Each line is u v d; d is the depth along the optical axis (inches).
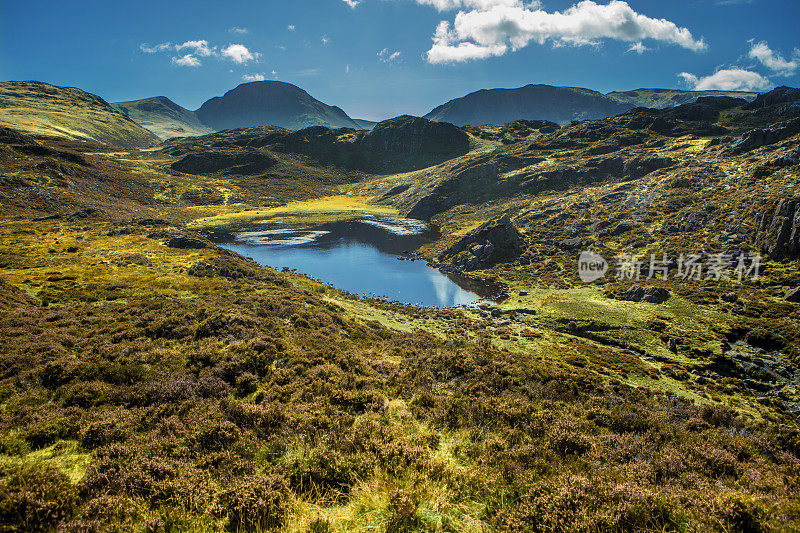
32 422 408.8
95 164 7288.4
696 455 373.4
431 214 6466.5
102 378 567.5
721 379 1467.8
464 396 599.2
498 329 1913.1
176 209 6501.0
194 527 238.7
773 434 523.5
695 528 229.3
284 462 326.6
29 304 1339.8
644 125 7578.7
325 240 4800.7
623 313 2058.3
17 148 6378.0
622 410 590.9
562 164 6412.4
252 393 569.3
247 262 2938.0
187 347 764.0
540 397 685.9
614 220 3671.3
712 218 3063.5
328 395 553.3
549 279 2864.2
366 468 307.9
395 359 921.5
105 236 3294.8
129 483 287.9
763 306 1952.5
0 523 236.7
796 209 2425.0
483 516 254.2
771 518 236.2
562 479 281.3
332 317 1456.7
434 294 2748.5
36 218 3998.5
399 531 232.7
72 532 231.0
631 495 252.4
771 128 4136.3
